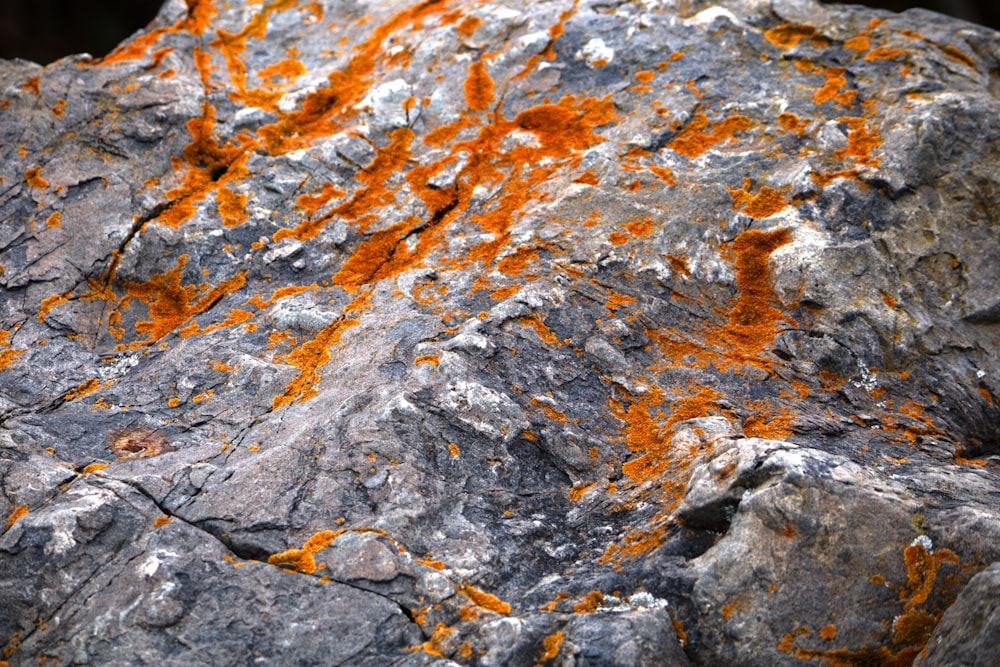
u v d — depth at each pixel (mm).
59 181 3496
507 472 2607
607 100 3775
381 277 3266
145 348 3082
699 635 2213
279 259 3328
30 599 2283
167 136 3689
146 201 3467
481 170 3600
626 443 2719
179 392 2861
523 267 3162
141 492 2477
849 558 2256
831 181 3355
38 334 3072
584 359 2889
